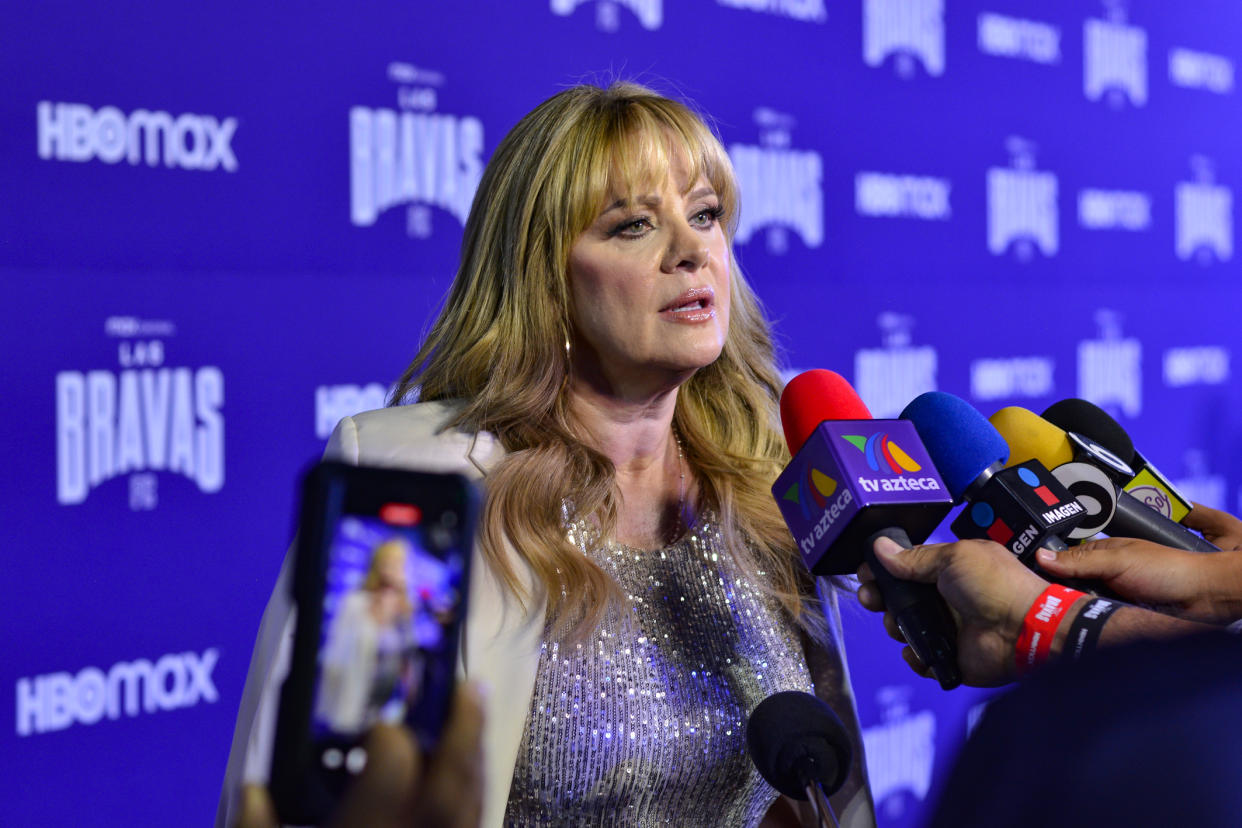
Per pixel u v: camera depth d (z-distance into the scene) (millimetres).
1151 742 449
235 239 2064
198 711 2061
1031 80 3443
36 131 1848
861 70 3006
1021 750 486
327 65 2154
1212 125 4043
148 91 1958
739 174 2742
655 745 1222
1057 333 3549
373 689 589
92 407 1922
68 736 1914
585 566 1232
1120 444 1441
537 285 1305
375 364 2248
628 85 1366
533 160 1305
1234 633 493
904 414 1297
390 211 2252
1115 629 875
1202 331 4035
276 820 590
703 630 1321
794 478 1155
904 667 3189
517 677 1187
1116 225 3725
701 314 1270
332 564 592
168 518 2012
